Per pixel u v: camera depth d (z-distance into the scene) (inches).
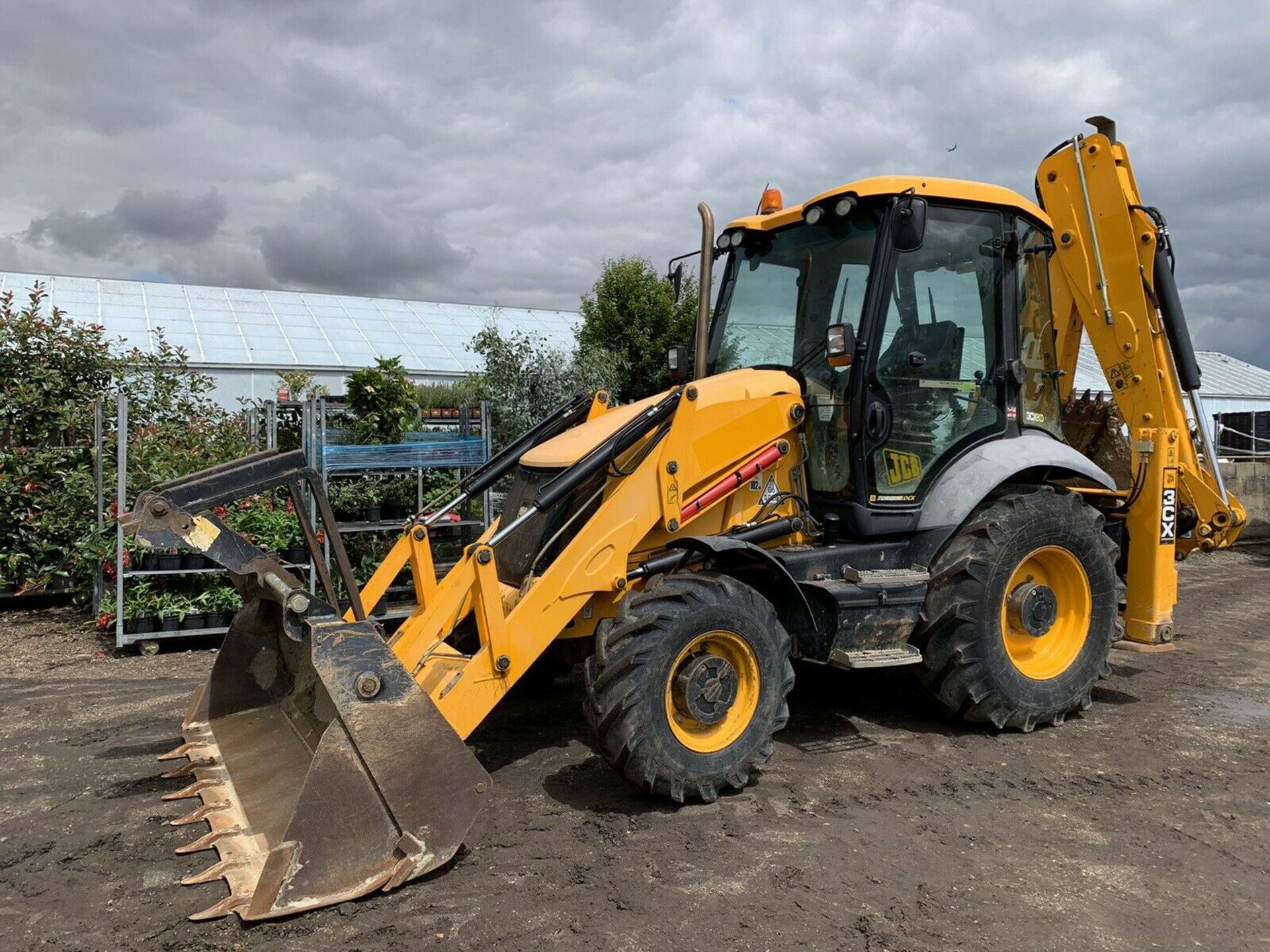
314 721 164.1
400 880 128.0
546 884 131.3
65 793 167.6
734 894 128.8
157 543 139.6
